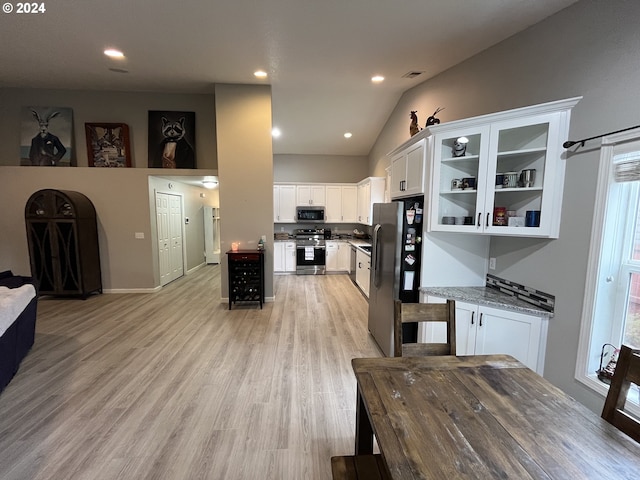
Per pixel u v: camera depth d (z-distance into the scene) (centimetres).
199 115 510
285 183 682
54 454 177
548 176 213
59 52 333
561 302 211
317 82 416
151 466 171
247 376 264
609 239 185
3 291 277
